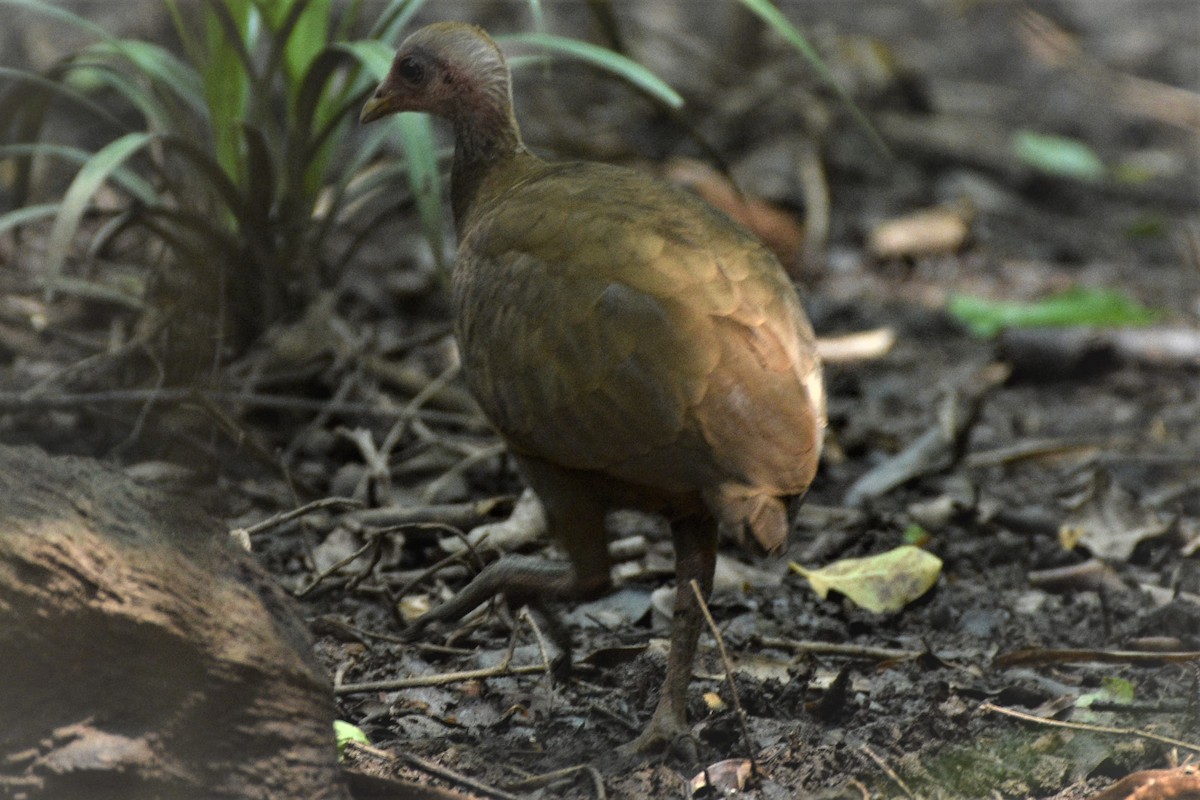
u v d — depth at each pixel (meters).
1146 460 12.00
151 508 5.53
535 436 6.87
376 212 16.06
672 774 6.66
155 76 11.22
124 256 13.40
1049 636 8.76
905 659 8.11
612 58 10.55
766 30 19.45
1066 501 11.12
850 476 11.55
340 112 10.98
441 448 10.91
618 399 6.57
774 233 15.97
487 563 9.16
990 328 14.20
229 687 5.39
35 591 5.05
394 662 7.94
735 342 6.56
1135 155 20.91
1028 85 22.47
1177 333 15.04
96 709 5.23
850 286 16.12
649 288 6.67
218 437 10.67
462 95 8.87
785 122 18.58
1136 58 24.33
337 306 13.34
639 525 10.28
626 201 7.21
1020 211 18.86
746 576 9.44
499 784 6.64
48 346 12.08
